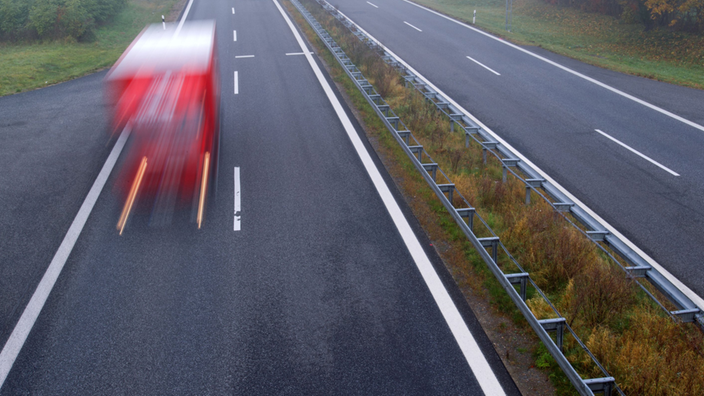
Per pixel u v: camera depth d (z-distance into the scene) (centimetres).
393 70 1653
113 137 1181
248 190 920
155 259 711
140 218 827
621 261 712
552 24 3059
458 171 998
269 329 569
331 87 1573
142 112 920
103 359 530
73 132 1226
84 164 1036
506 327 567
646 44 2438
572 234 712
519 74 1803
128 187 933
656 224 820
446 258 705
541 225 745
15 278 673
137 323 582
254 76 1705
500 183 895
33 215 838
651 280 623
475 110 1425
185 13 2966
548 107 1443
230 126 1250
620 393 439
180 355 533
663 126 1274
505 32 2562
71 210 853
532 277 655
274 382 495
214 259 709
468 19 2919
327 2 3484
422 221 801
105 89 919
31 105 1463
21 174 995
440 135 1161
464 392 480
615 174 1009
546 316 570
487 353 529
